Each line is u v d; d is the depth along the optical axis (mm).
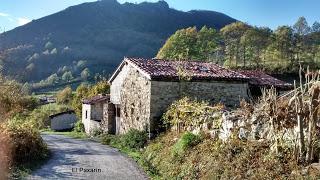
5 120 17219
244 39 80062
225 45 80812
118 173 13078
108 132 26234
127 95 22953
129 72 22656
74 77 123875
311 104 8664
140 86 20781
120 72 24484
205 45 66188
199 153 12250
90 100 33656
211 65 23141
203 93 20234
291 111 9258
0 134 14172
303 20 102938
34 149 15094
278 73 63906
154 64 21562
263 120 10414
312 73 9125
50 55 143000
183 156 12836
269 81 24219
